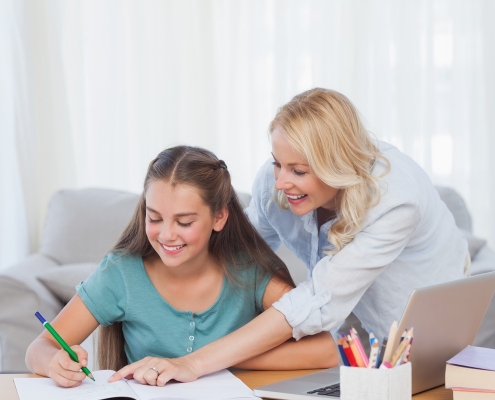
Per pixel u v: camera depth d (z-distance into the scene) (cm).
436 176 347
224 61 341
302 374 137
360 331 209
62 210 302
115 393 120
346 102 142
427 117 341
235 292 149
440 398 121
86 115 334
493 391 110
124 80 335
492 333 254
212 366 131
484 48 343
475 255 278
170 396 118
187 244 134
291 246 168
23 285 257
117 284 146
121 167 336
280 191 155
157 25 335
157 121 338
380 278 154
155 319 145
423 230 155
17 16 322
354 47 339
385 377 100
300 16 339
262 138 341
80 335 145
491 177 345
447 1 343
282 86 338
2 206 326
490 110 344
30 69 324
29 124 326
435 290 112
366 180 138
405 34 339
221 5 339
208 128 340
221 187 140
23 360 255
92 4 332
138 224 148
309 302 136
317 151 133
